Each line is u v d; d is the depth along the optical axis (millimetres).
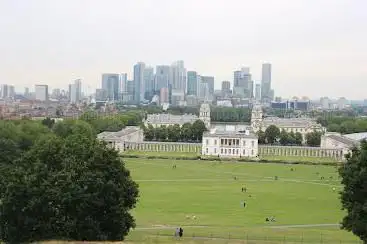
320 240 145125
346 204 128375
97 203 126625
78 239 124812
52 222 126812
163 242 128500
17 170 134375
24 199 127000
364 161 127062
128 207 141750
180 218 185000
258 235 152750
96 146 143875
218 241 135750
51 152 142500
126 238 137500
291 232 161000
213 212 199875
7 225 127688
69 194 125750
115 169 137625
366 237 121312
